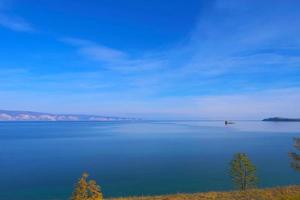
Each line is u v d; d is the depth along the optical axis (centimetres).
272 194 3756
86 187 2734
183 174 9119
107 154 14462
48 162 12144
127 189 7294
